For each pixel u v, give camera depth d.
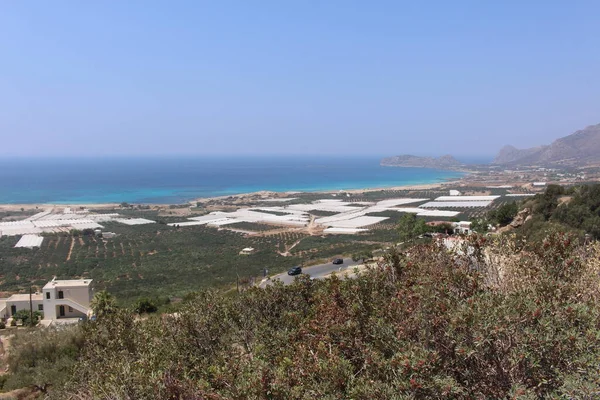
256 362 6.36
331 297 8.20
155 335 9.91
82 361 10.60
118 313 11.64
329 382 5.64
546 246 7.39
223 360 7.40
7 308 39.59
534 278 6.82
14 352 17.67
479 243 7.90
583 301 6.45
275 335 8.38
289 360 6.14
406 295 6.78
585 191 39.22
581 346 5.04
